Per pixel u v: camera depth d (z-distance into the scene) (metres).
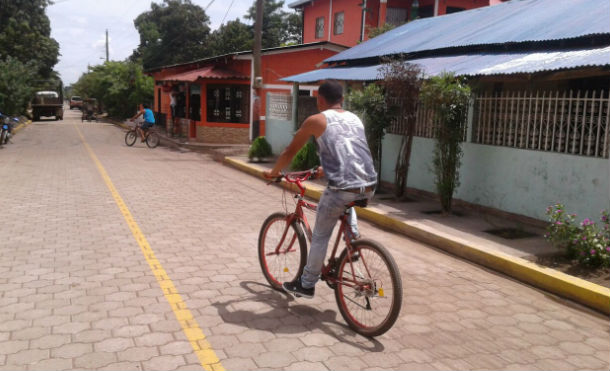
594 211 6.41
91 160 15.14
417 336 3.92
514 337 3.99
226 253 5.86
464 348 3.75
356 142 3.86
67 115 54.28
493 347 3.80
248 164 13.90
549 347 3.84
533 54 7.89
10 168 12.86
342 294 4.05
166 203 8.76
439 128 7.70
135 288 4.64
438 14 21.78
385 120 9.38
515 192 7.55
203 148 18.88
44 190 9.73
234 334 3.79
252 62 19.31
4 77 30.70
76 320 3.92
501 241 6.37
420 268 5.65
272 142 15.91
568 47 7.71
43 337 3.62
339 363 3.43
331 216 3.92
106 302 4.29
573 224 5.75
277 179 4.42
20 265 5.20
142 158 16.11
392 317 3.64
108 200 8.86
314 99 14.03
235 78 18.95
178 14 41.06
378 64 11.66
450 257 6.14
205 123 19.98
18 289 4.53
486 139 8.15
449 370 3.42
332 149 3.79
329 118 3.85
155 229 6.88
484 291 5.00
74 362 3.29
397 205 8.56
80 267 5.19
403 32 13.38
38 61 43.09
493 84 10.08
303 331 3.90
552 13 9.13
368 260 3.85
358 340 3.79
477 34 9.80
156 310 4.16
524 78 8.23
